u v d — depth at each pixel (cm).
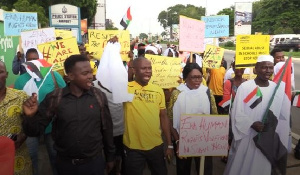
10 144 192
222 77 597
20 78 346
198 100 316
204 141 293
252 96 310
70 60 233
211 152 296
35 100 223
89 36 478
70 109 231
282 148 312
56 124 239
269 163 309
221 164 441
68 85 241
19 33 611
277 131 315
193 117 288
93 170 244
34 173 336
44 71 337
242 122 311
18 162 249
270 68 301
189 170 332
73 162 237
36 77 323
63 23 1395
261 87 311
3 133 233
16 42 862
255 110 309
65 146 234
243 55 439
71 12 1399
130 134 286
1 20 744
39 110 232
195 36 483
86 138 235
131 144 286
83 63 232
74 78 232
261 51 445
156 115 288
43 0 1767
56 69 439
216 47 588
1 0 1677
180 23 457
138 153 286
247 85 315
